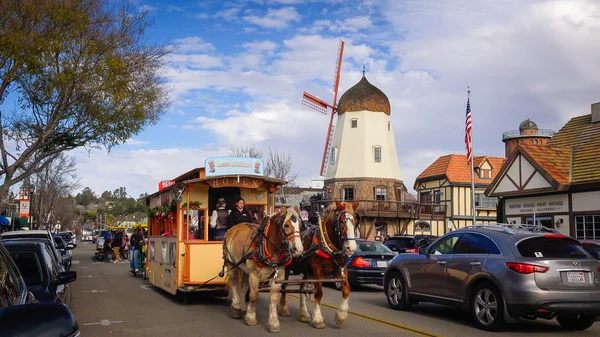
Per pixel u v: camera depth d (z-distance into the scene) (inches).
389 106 2092.8
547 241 391.2
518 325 418.6
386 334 373.4
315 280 390.6
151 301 553.3
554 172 970.1
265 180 523.2
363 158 1993.1
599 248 522.3
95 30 732.7
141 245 876.6
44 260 331.6
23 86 779.4
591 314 377.4
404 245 1032.8
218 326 408.2
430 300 449.7
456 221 2001.7
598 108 1055.0
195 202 529.3
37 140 809.5
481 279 396.5
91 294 617.9
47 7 669.9
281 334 375.2
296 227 377.1
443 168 2084.2
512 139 2357.3
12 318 115.1
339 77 2165.4
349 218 382.9
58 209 3009.4
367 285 745.6
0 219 1246.3
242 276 450.6
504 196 1104.2
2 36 645.9
